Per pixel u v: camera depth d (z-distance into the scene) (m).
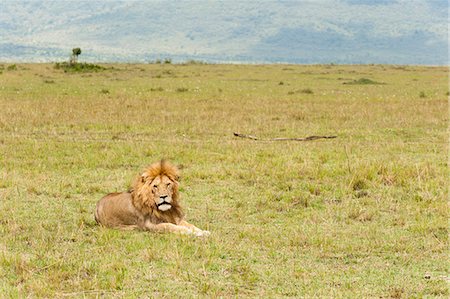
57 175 15.01
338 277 8.42
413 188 13.83
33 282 8.06
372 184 14.18
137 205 10.53
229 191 13.62
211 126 23.75
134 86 45.59
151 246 9.52
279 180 14.67
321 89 45.75
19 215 11.55
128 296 7.74
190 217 11.56
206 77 59.62
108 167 16.05
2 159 16.64
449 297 7.75
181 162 16.78
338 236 10.33
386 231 10.70
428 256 9.34
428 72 73.06
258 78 58.97
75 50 72.12
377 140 21.27
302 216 11.71
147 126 23.52
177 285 8.12
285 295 7.83
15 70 64.50
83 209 11.92
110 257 9.03
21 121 23.80
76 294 7.83
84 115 26.16
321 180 14.67
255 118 26.17
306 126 24.27
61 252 9.37
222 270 8.62
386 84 51.88
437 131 23.20
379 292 7.92
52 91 39.56
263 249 9.57
